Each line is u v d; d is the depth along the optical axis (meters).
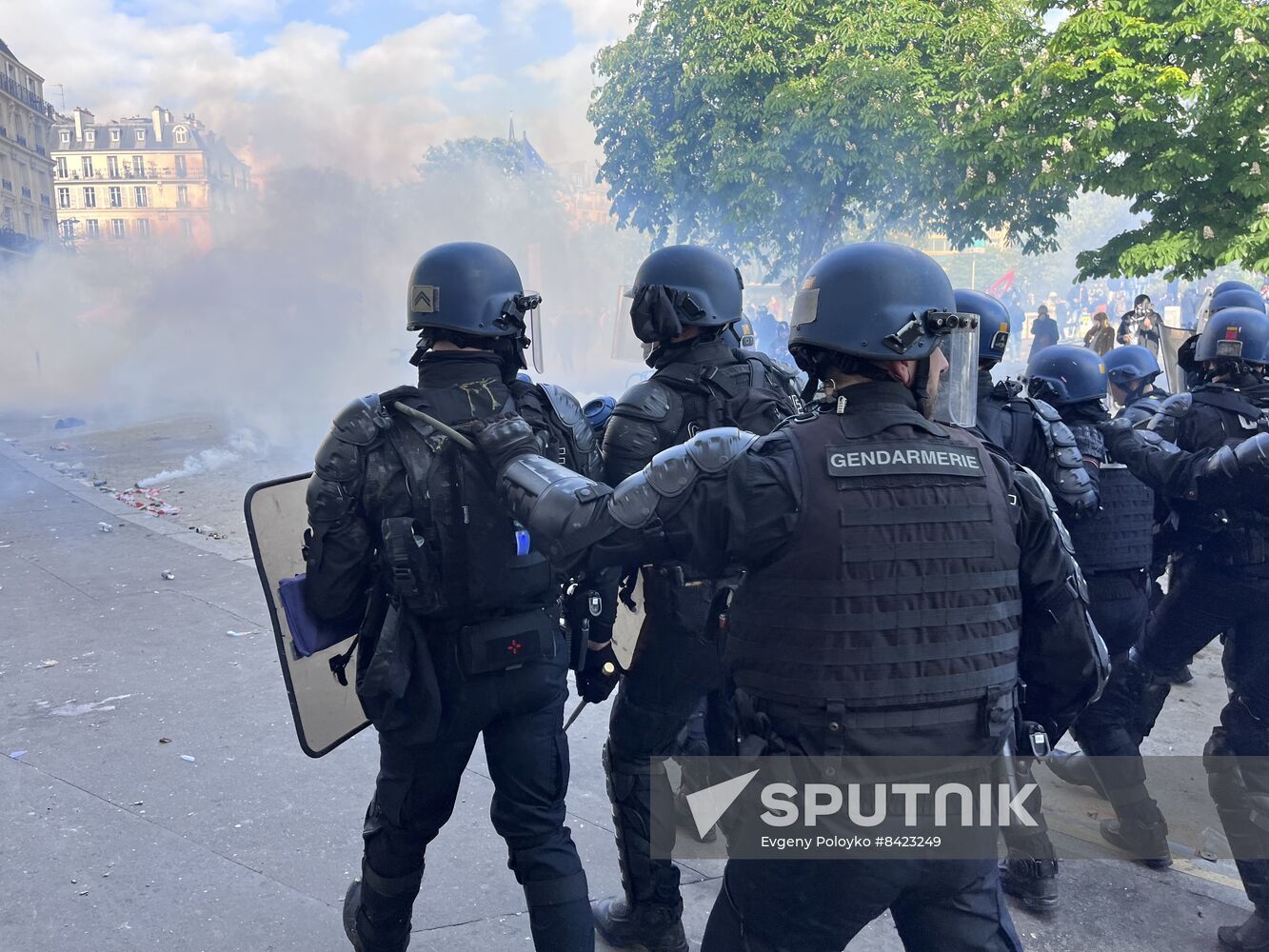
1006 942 1.71
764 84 18.31
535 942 2.24
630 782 2.69
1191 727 4.46
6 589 5.87
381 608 2.20
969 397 1.86
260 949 2.62
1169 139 10.00
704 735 3.40
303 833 3.21
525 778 2.26
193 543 7.07
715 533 1.72
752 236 20.19
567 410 2.36
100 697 4.29
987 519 1.69
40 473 10.10
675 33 19.67
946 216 17.34
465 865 3.10
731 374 2.69
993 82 12.75
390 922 2.39
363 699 2.17
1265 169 9.60
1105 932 2.87
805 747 1.64
